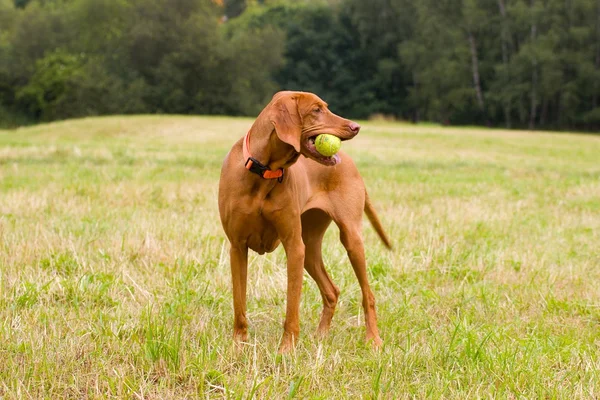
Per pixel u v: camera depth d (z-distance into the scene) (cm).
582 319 573
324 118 443
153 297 555
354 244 516
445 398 402
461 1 6056
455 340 487
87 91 6138
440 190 1358
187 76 6378
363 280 518
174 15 6450
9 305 517
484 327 532
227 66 6412
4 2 8150
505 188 1452
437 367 440
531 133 4038
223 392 399
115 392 388
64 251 679
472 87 6094
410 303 588
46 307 522
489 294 617
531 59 5422
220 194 466
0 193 1071
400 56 7081
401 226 906
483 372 431
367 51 7525
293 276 462
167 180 1355
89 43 7088
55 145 2162
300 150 446
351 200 521
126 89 6300
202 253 699
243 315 478
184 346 448
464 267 707
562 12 5544
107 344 452
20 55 6944
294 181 469
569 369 448
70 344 446
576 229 970
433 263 719
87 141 2738
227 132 3250
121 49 6594
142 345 443
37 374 403
